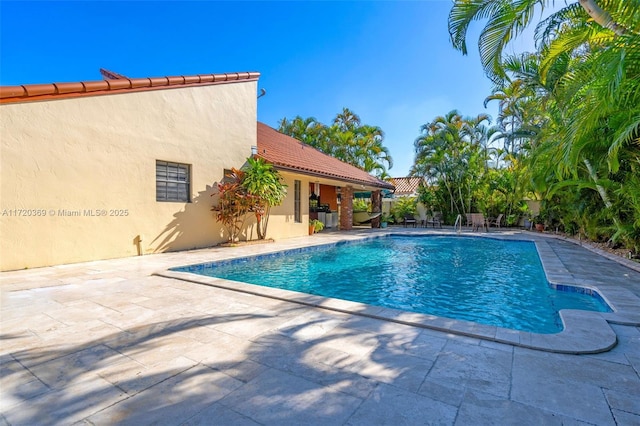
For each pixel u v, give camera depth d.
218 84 10.48
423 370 2.54
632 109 5.02
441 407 2.06
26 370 2.55
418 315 3.75
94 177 7.42
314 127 28.66
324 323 3.60
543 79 6.94
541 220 17.19
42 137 6.56
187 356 2.80
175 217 9.22
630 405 2.07
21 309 4.08
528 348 2.91
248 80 11.62
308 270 8.12
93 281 5.59
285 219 13.09
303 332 3.33
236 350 2.92
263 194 10.13
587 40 5.76
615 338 3.07
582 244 11.01
